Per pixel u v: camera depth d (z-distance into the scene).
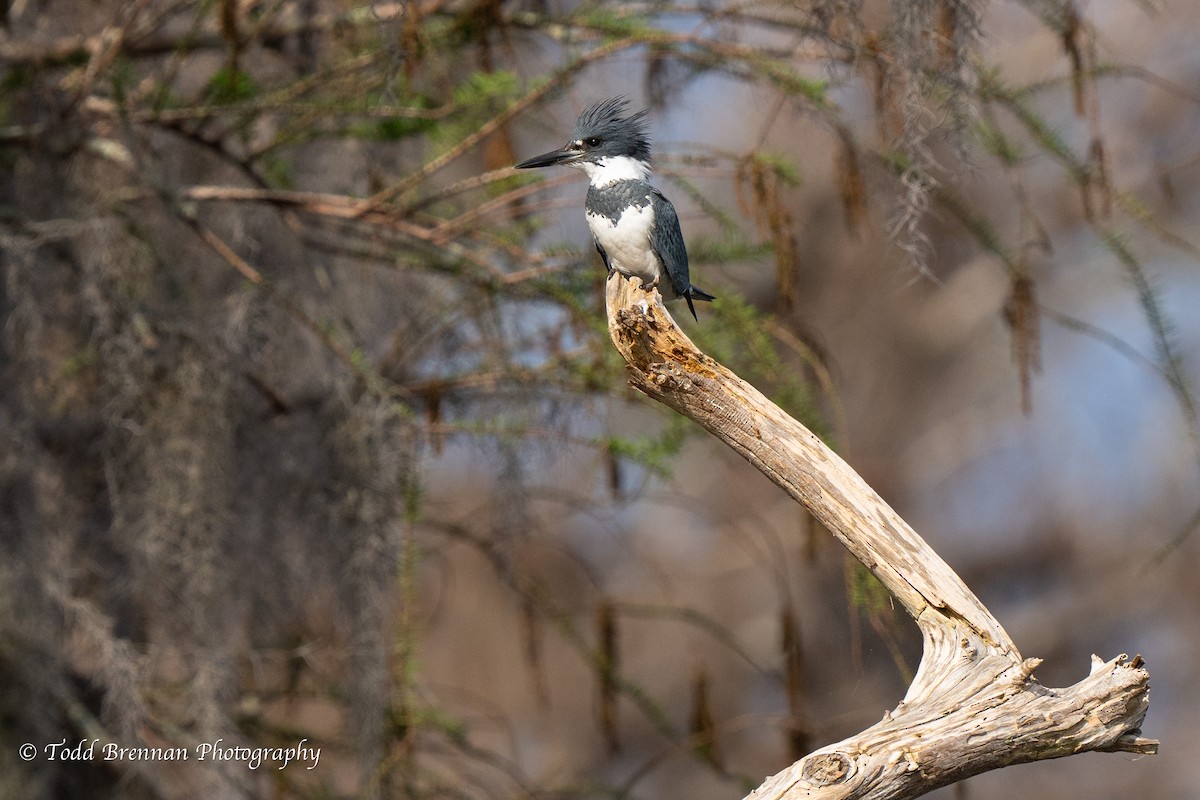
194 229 9.52
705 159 9.40
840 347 19.59
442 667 18.88
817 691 18.17
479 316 9.90
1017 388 20.09
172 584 9.08
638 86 10.33
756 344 8.75
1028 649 20.52
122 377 8.82
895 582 5.49
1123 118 19.02
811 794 4.78
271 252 10.73
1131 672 5.07
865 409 20.03
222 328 9.37
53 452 9.94
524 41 10.47
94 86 9.48
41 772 8.98
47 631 9.09
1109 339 8.59
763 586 18.83
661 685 19.25
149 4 9.59
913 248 7.54
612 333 5.92
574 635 11.13
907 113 7.47
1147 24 18.80
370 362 10.25
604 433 10.04
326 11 10.53
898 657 7.90
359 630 9.16
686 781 19.27
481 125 9.55
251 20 10.40
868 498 5.57
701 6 9.34
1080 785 19.88
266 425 10.16
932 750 4.89
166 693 10.17
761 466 5.77
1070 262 19.58
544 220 10.37
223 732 9.12
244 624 10.25
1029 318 8.74
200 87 10.86
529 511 10.62
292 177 10.92
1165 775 19.70
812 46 9.46
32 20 9.90
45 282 9.53
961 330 19.50
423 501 10.35
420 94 9.60
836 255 18.77
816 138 16.83
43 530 9.27
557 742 19.33
